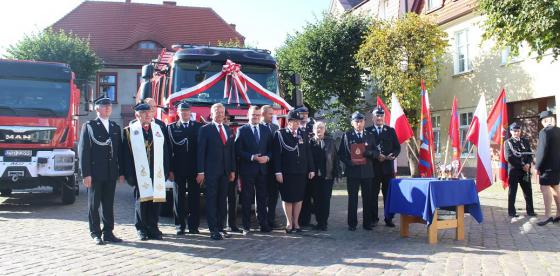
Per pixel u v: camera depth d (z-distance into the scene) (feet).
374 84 70.03
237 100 31.24
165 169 25.02
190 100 30.71
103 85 104.99
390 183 26.66
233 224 27.40
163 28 113.60
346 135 28.12
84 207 37.76
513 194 31.73
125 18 112.57
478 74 59.26
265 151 26.68
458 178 26.55
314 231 27.48
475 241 24.27
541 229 27.30
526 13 32.91
